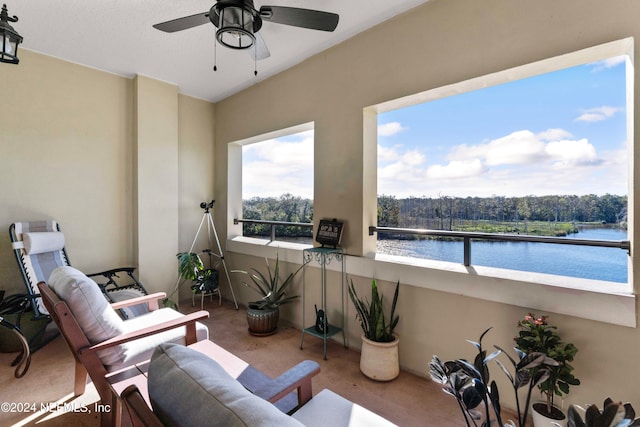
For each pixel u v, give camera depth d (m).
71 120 2.91
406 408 1.82
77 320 1.49
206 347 1.78
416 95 2.19
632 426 0.66
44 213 2.78
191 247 3.71
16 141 2.64
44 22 2.28
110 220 3.16
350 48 2.54
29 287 2.38
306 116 2.89
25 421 1.67
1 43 1.79
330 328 2.59
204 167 3.94
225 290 3.89
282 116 3.12
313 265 2.86
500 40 1.82
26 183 2.69
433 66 2.08
